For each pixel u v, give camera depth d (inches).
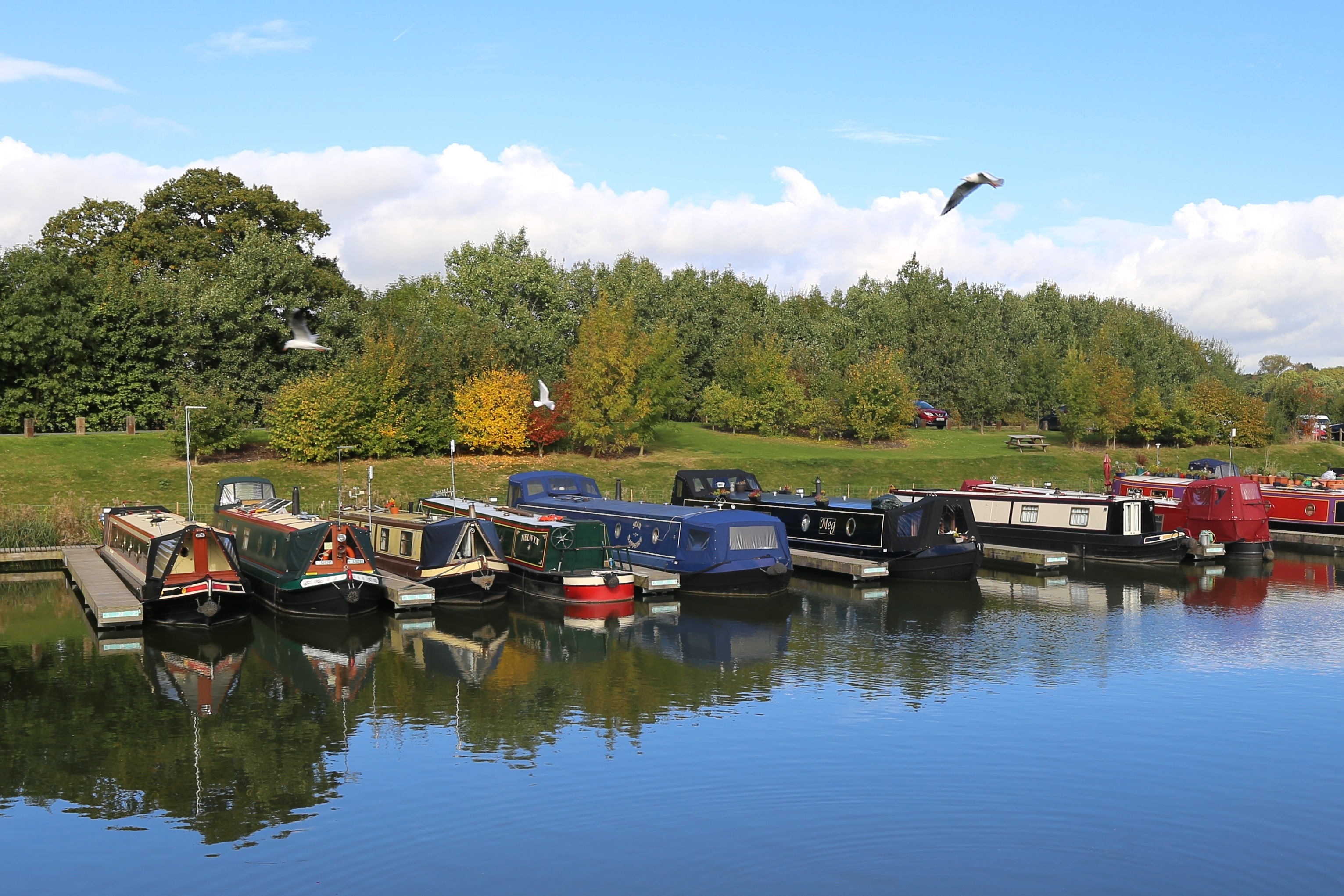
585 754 877.8
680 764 850.8
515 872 668.1
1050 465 3097.9
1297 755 872.3
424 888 650.8
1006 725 949.2
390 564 1628.9
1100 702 1020.5
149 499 2213.3
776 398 3351.4
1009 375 4121.6
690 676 1127.6
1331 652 1231.5
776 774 829.8
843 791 793.6
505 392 2669.8
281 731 946.7
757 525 1590.8
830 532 1827.0
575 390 2743.6
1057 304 4940.9
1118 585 1701.5
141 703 1034.7
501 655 1227.2
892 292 4945.9
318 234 3385.8
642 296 3816.4
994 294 5098.4
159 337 2844.5
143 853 700.7
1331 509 2203.5
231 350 2856.8
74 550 1873.8
